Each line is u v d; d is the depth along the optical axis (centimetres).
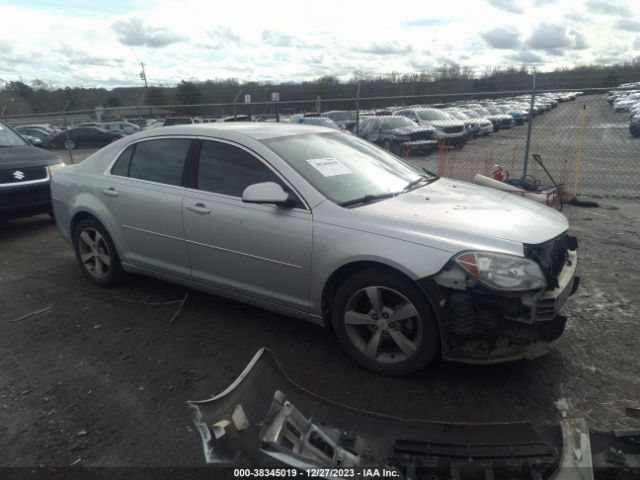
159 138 407
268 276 340
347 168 364
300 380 306
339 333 317
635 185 1041
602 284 450
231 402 215
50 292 458
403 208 316
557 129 1823
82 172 456
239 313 402
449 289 275
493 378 304
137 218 406
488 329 274
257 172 347
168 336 368
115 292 452
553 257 297
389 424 230
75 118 2677
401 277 288
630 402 277
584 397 283
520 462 197
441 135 1694
